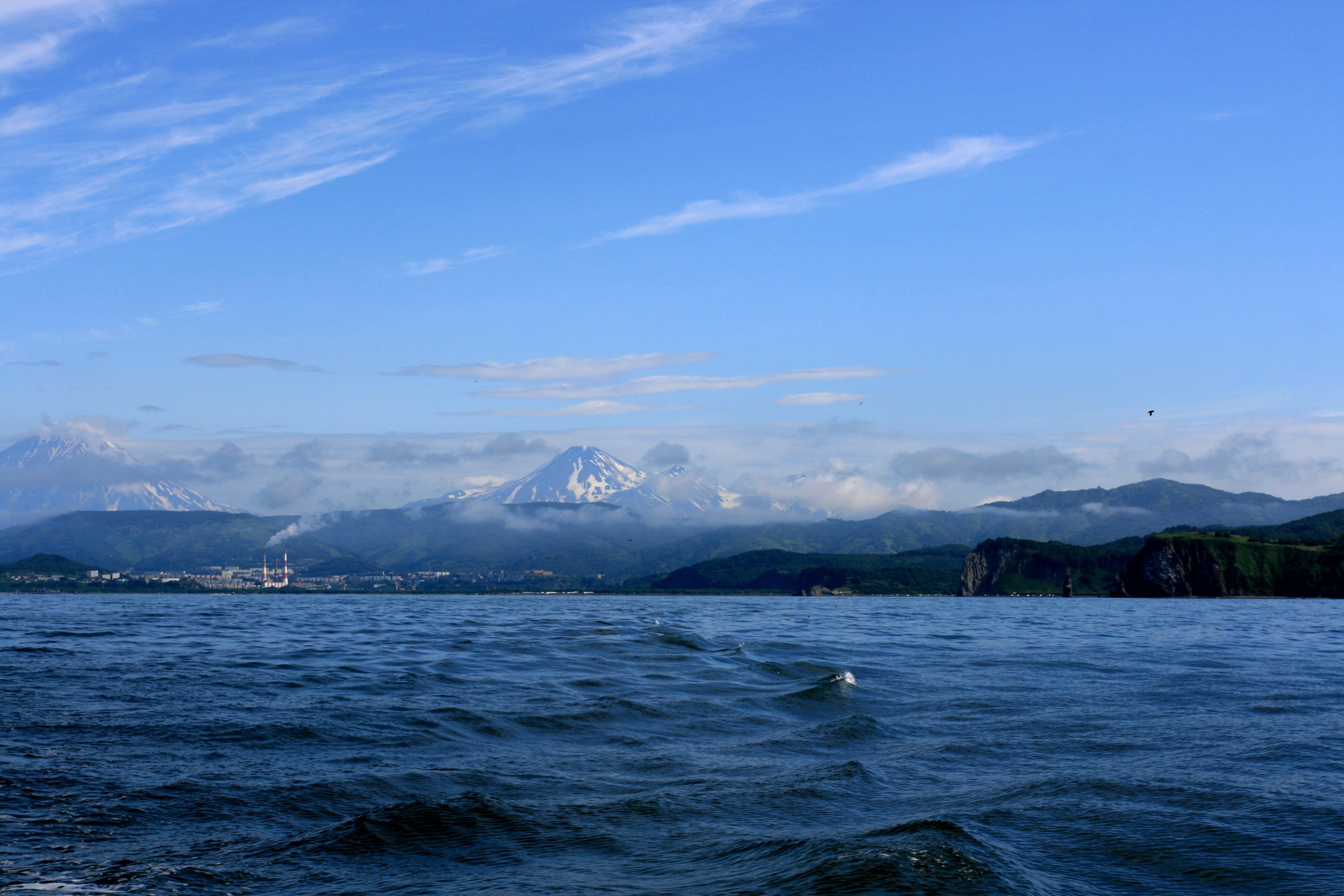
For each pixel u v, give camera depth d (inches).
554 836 740.7
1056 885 622.5
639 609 7386.8
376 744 1083.9
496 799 834.2
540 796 861.8
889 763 1022.4
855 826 762.2
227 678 1704.0
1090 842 725.9
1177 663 2214.6
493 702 1412.4
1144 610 7623.0
